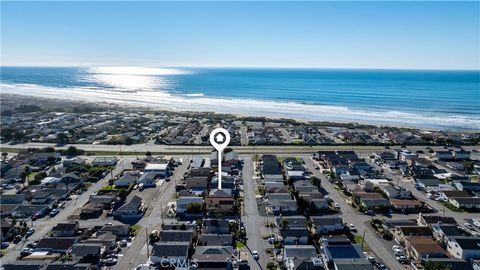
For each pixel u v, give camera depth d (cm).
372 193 9075
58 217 8131
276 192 9100
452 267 5847
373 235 7238
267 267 6059
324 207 8419
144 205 8681
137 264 6178
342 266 5744
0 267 5831
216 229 7231
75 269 5725
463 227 7588
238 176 10681
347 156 12294
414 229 7081
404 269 6047
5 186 9938
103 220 7906
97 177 10581
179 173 11081
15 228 7394
